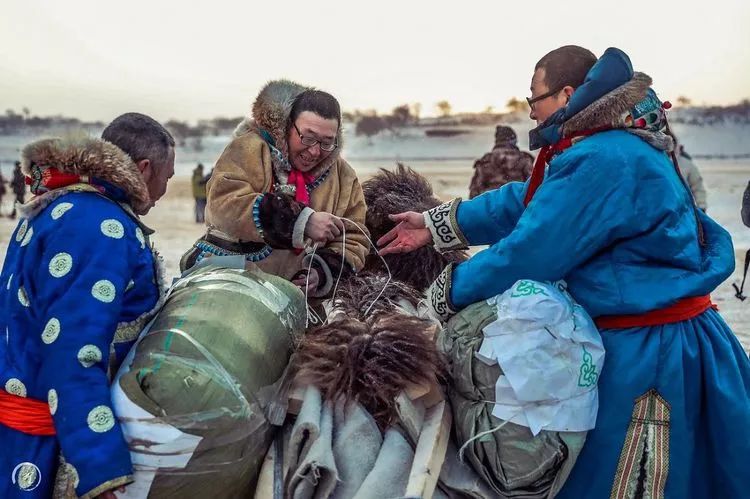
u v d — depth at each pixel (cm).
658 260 215
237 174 261
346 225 276
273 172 268
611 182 211
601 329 219
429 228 261
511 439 200
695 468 219
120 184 200
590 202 211
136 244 198
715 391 215
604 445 211
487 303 214
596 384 210
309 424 190
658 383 211
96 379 180
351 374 199
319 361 203
